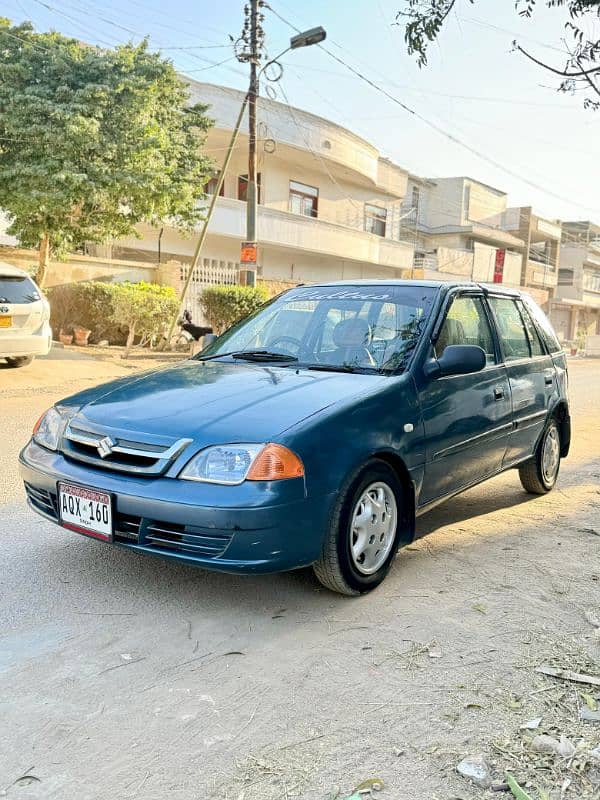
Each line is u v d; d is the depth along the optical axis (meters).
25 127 12.44
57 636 3.03
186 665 2.83
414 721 2.48
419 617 3.32
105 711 2.50
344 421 3.30
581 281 50.62
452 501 5.47
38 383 10.45
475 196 40.06
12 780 2.14
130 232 15.34
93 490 3.20
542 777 2.20
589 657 2.97
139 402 3.49
